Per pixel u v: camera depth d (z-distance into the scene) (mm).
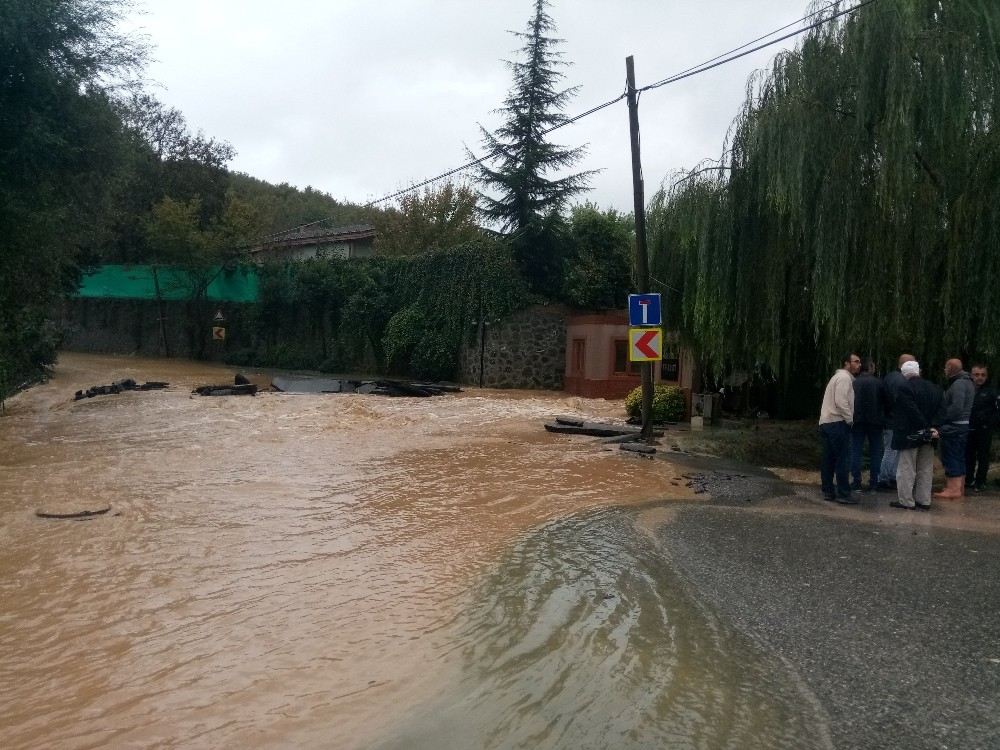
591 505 8047
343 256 35594
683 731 3254
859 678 3789
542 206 27188
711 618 4625
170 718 3402
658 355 12750
